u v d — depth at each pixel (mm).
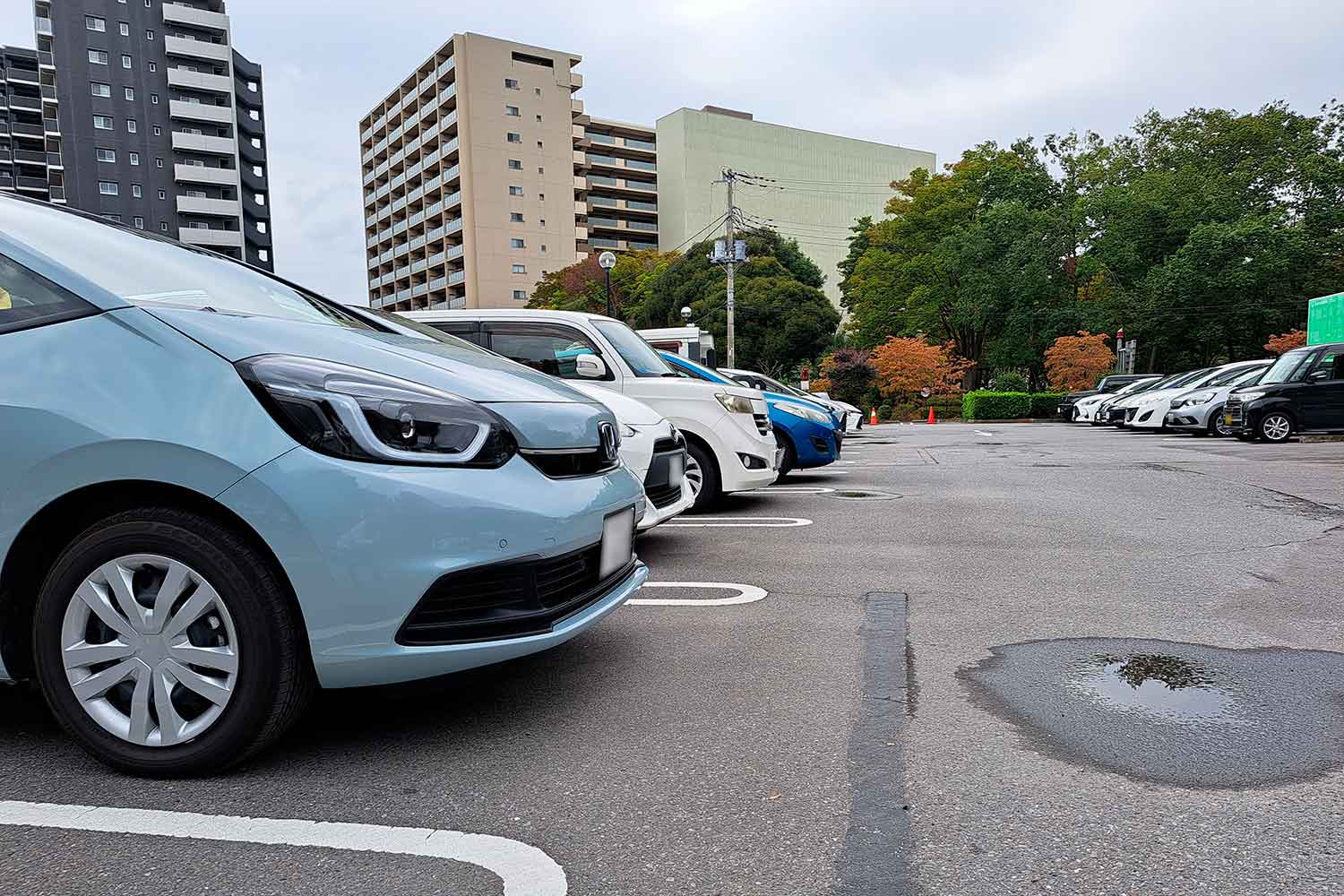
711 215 85250
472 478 2428
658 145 86875
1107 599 4352
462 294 78938
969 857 1952
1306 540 5844
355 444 2309
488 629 2443
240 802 2250
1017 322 40000
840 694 3031
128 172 66688
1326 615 4016
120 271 2721
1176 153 42062
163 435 2256
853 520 6945
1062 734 2654
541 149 79188
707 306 45469
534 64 79438
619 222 85812
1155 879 1858
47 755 2549
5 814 2191
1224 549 5586
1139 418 19422
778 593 4508
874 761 2475
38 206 2922
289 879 1888
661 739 2645
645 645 3609
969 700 2957
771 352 45312
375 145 96250
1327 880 1851
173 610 2344
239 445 2254
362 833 2084
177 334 2402
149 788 2334
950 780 2344
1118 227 38938
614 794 2285
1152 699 2947
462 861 1958
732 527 6605
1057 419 31484
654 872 1907
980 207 43094
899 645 3594
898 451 14914
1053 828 2082
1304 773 2361
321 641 2289
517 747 2592
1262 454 12414
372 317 3578
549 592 2602
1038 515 7105
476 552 2375
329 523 2258
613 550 2941
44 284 2504
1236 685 3074
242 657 2305
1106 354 35812
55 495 2328
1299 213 39000
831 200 93312
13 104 70625
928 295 43688
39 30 63969
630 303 57000
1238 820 2111
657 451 4828
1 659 2459
